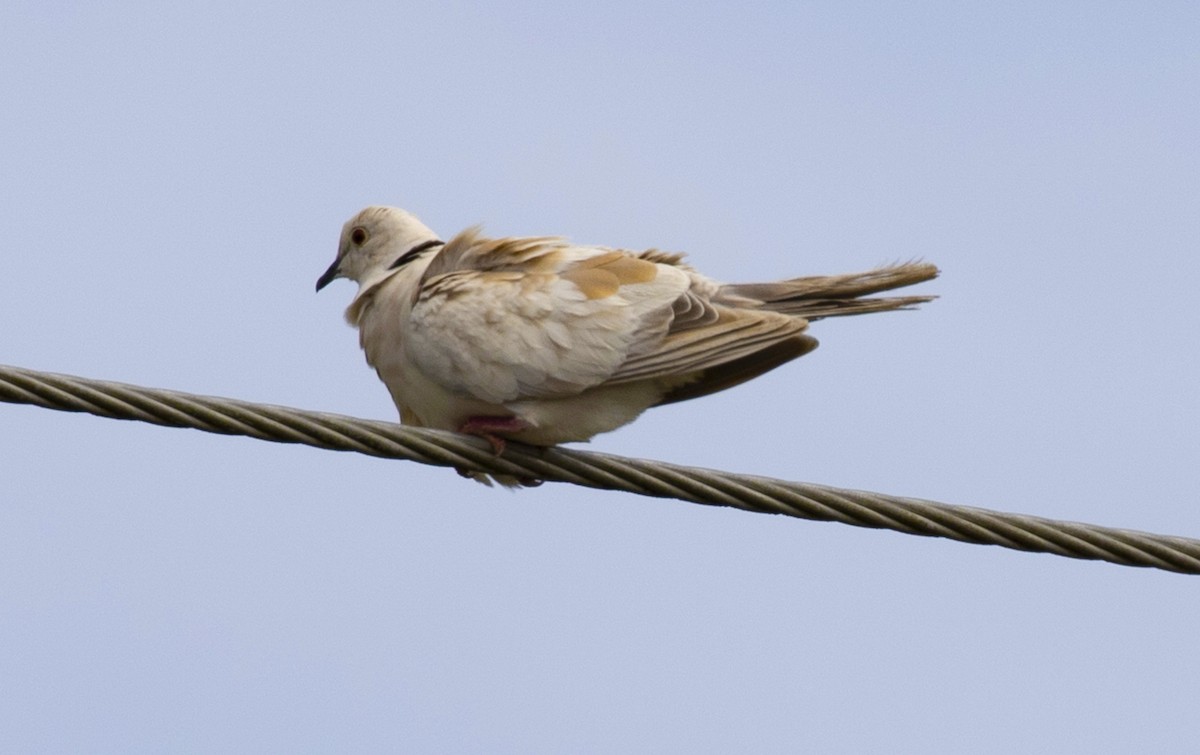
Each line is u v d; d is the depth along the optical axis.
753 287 12.09
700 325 11.56
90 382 9.92
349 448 10.60
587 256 11.96
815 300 12.04
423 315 11.93
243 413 10.23
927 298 12.00
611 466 10.88
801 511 10.51
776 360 12.02
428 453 10.88
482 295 11.80
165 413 10.04
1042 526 10.34
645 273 11.77
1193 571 10.37
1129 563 10.38
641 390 11.90
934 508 10.40
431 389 12.04
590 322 11.55
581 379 11.54
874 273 12.01
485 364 11.66
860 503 10.44
